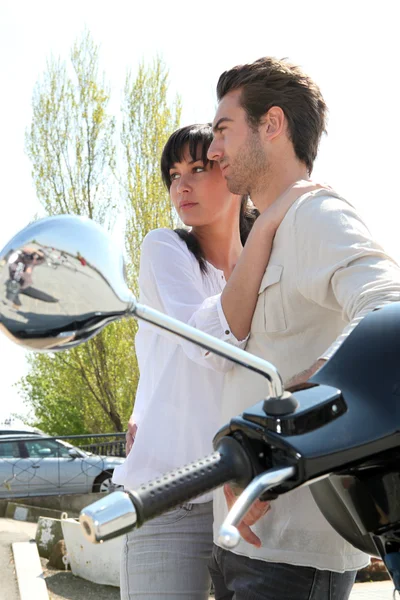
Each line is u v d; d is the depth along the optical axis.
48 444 17.70
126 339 29.59
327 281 2.10
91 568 8.41
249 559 2.29
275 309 2.34
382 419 1.51
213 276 3.17
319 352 2.32
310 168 2.69
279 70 2.56
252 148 2.56
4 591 8.06
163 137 29.42
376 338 1.64
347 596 2.37
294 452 1.41
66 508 17.05
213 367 2.53
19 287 1.38
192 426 2.92
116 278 1.41
